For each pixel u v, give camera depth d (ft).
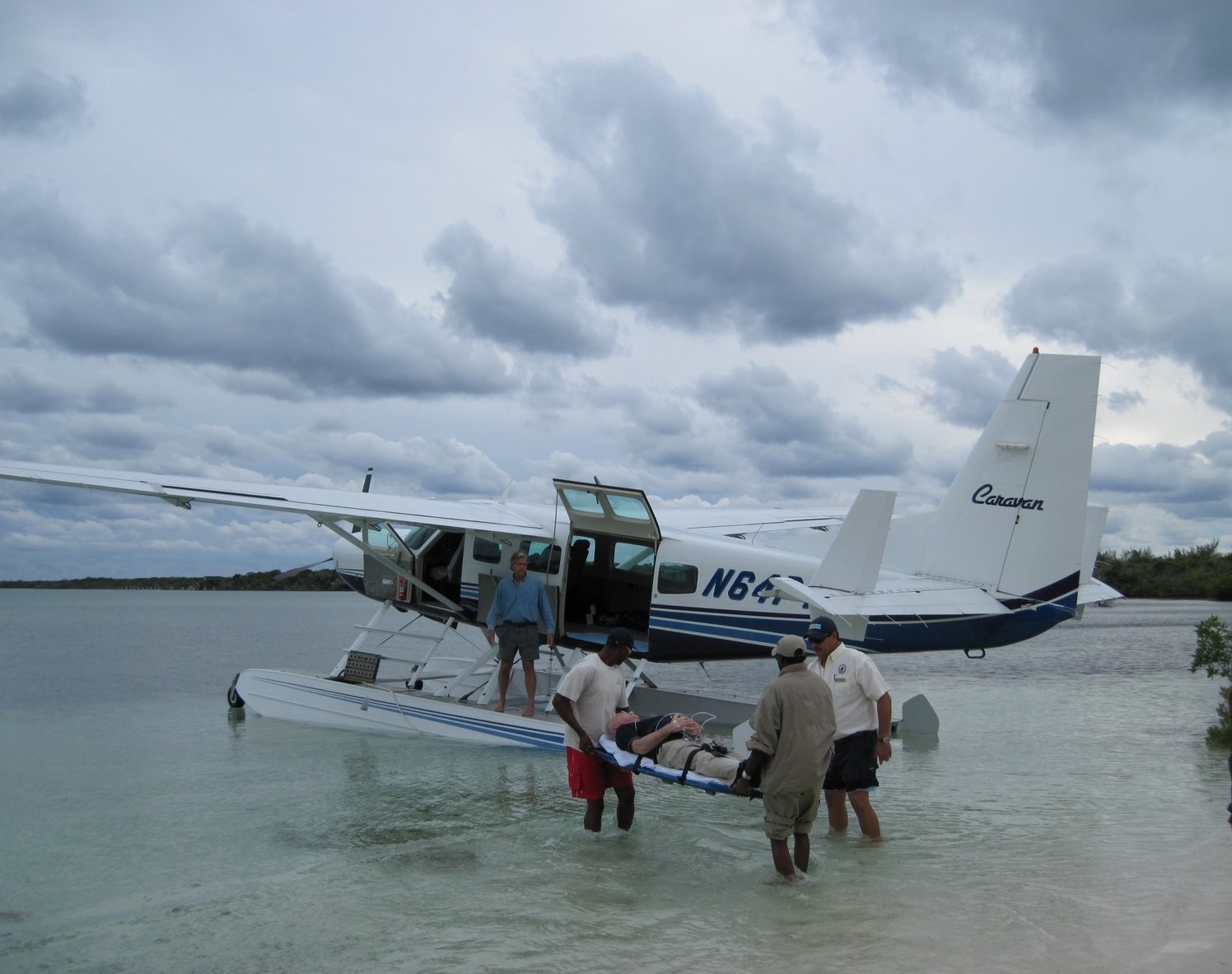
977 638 30.63
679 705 36.81
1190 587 273.54
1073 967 13.35
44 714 40.19
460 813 22.72
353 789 25.30
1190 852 19.19
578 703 21.03
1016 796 24.44
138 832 20.95
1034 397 30.35
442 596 36.86
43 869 18.28
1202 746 32.01
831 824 21.03
